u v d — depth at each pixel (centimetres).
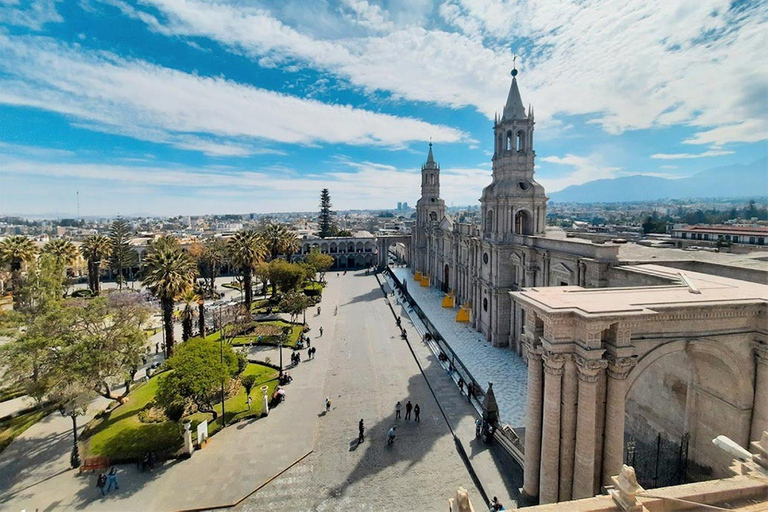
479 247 5297
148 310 3753
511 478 2356
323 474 2492
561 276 3669
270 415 3203
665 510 1094
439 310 6525
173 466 2569
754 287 2067
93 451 2672
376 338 5231
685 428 2150
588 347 1666
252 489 2347
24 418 3238
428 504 2230
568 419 1750
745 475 1223
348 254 13162
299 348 4769
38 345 2742
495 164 4831
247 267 6225
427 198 9719
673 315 1750
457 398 3434
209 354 2962
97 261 7800
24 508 2216
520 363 4162
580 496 1709
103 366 2861
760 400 1839
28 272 3341
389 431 2834
